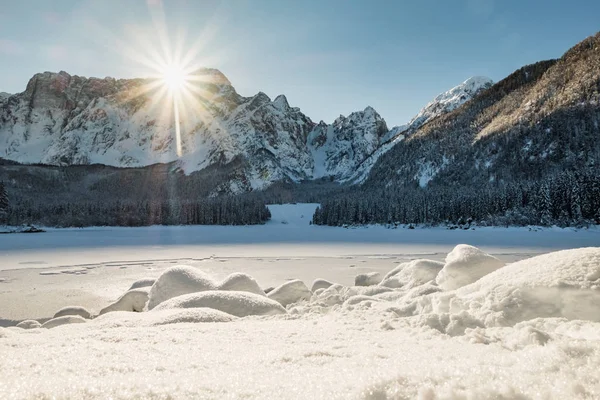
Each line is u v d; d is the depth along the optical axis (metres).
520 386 1.23
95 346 2.39
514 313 3.12
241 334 2.97
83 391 1.35
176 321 4.18
